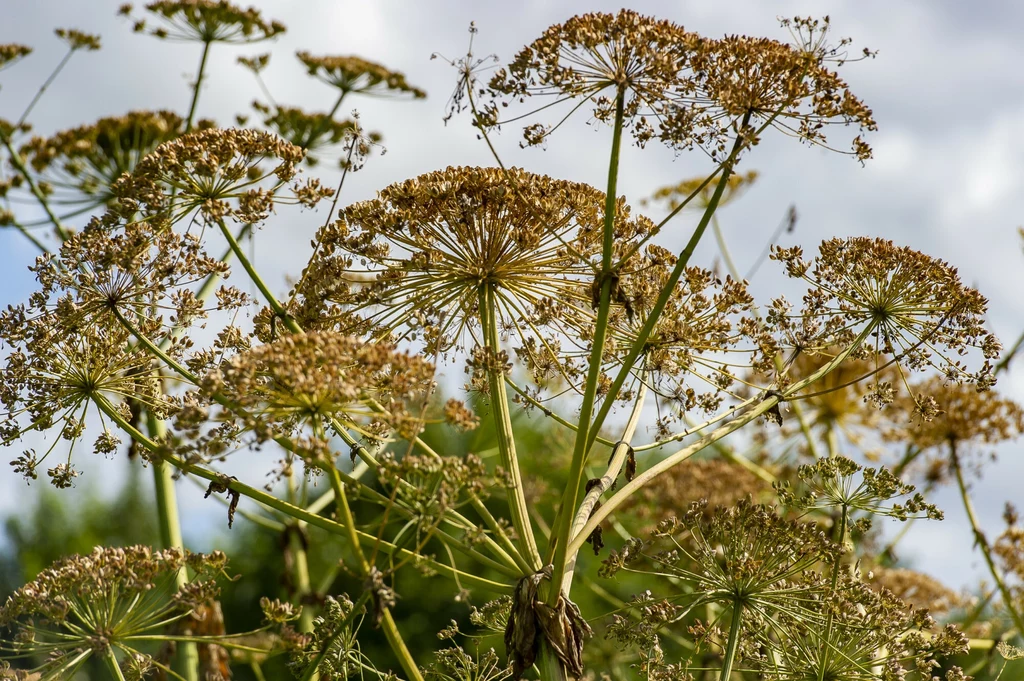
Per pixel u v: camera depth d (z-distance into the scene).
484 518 2.14
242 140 2.19
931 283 2.24
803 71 2.09
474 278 2.22
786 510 2.33
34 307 2.19
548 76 2.10
